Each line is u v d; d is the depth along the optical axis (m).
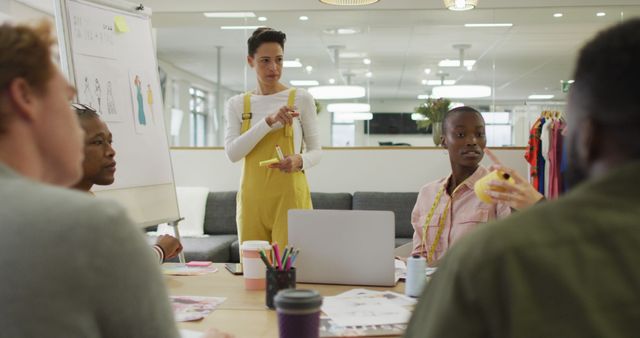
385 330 1.41
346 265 1.91
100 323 0.85
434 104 5.64
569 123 0.70
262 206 2.78
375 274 1.90
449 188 2.41
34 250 0.81
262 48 2.86
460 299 0.63
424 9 5.40
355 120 5.73
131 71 3.01
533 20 5.56
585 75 0.66
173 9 5.52
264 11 5.54
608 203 0.63
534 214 0.65
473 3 4.21
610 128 0.65
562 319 0.58
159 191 3.04
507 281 0.60
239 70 5.96
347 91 5.80
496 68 5.75
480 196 1.77
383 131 5.71
